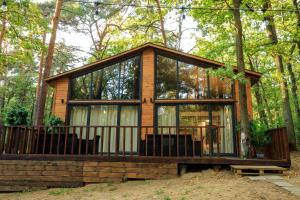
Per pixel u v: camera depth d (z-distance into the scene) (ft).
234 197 18.47
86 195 24.21
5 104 103.30
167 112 41.22
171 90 42.16
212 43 50.55
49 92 98.37
